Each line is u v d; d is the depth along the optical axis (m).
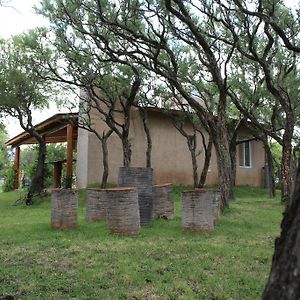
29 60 14.56
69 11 11.51
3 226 9.39
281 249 1.98
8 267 5.65
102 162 17.61
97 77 14.58
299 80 14.07
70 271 5.44
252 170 22.16
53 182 20.83
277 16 10.77
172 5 11.07
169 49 11.59
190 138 17.09
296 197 2.01
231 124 17.52
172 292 4.57
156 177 18.92
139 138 18.64
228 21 11.00
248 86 14.48
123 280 4.98
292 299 1.82
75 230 8.41
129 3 10.80
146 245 6.94
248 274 5.29
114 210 7.93
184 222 8.30
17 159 24.55
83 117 16.45
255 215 11.15
